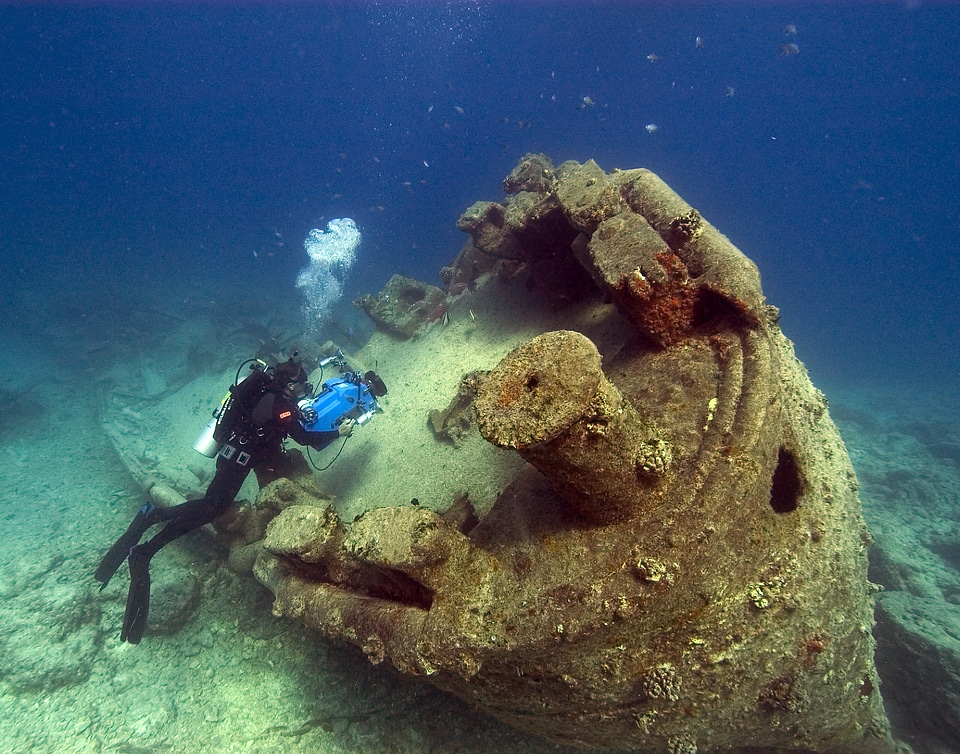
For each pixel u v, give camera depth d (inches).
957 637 153.3
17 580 171.6
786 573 79.3
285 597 109.8
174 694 138.8
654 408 86.5
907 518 311.0
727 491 73.9
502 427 59.6
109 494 231.8
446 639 74.6
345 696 133.3
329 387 143.3
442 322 193.8
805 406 99.0
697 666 76.7
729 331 92.8
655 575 68.8
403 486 139.9
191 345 442.0
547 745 125.8
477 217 173.8
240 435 144.9
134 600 145.1
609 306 141.5
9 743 127.5
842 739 102.4
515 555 78.2
